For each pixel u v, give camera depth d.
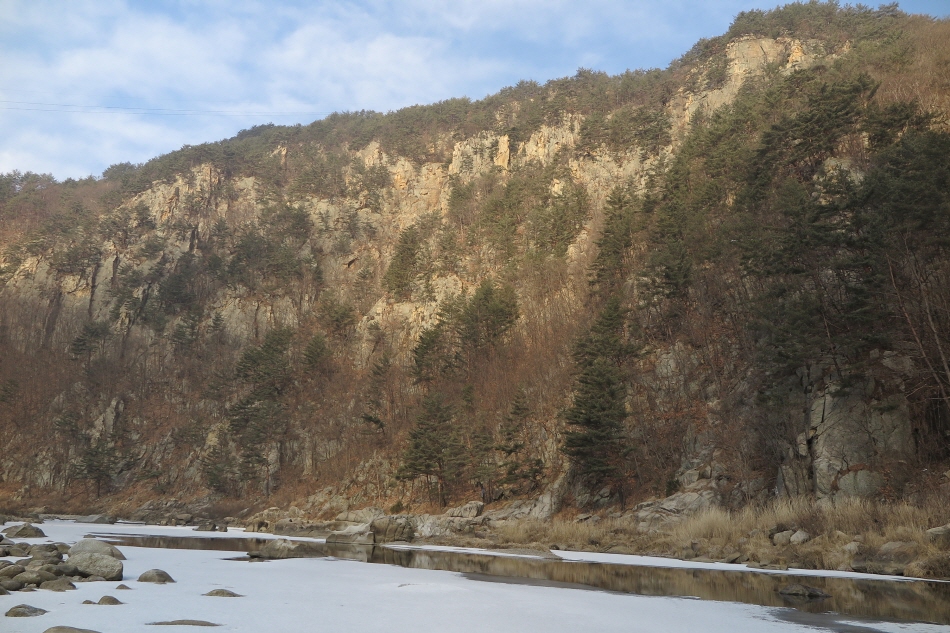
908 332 36.72
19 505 94.31
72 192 190.38
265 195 163.50
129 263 143.75
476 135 164.00
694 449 49.16
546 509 54.00
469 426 69.19
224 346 121.94
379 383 87.19
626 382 57.47
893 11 132.62
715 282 59.00
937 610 16.52
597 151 128.50
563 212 104.38
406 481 70.62
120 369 120.88
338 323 109.06
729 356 54.19
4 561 19.08
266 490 85.25
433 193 158.25
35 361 122.88
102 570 19.02
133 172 198.38
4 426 109.12
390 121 194.75
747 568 28.09
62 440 104.88
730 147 74.50
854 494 34.22
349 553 35.56
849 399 37.28
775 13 142.88
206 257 147.25
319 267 135.88
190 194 163.12
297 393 97.31
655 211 81.06
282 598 16.55
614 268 76.25
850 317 36.53
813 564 27.88
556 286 90.38
